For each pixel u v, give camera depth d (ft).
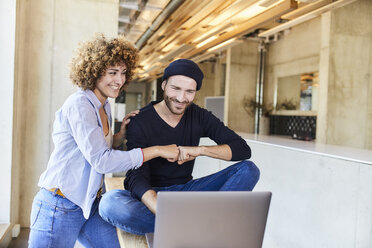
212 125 6.12
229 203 3.81
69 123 4.89
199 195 3.68
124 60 5.16
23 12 11.30
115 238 5.88
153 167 5.84
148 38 25.71
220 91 46.34
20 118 11.46
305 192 8.31
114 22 12.39
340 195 7.23
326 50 24.13
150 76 50.65
